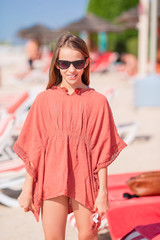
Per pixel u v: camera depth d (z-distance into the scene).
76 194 2.40
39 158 2.45
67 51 2.43
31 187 2.46
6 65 33.56
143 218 3.31
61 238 2.48
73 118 2.41
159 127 8.43
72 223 3.54
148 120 9.16
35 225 3.98
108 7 28.50
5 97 8.32
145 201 3.52
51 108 2.44
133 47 23.72
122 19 18.08
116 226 3.21
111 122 2.51
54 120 2.42
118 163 6.07
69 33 2.51
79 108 2.42
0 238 3.68
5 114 5.43
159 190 3.62
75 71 2.44
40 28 25.23
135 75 18.22
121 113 10.08
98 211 2.40
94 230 2.48
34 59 22.55
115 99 12.37
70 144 2.40
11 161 4.89
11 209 4.42
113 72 22.30
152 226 2.98
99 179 2.45
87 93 2.48
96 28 24.56
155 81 10.68
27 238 3.68
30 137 2.52
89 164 2.42
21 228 3.91
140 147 6.93
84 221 2.46
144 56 14.40
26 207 2.46
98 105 2.46
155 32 11.21
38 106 2.48
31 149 2.47
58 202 2.42
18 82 18.12
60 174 2.37
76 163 2.40
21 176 5.15
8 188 5.01
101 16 29.00
